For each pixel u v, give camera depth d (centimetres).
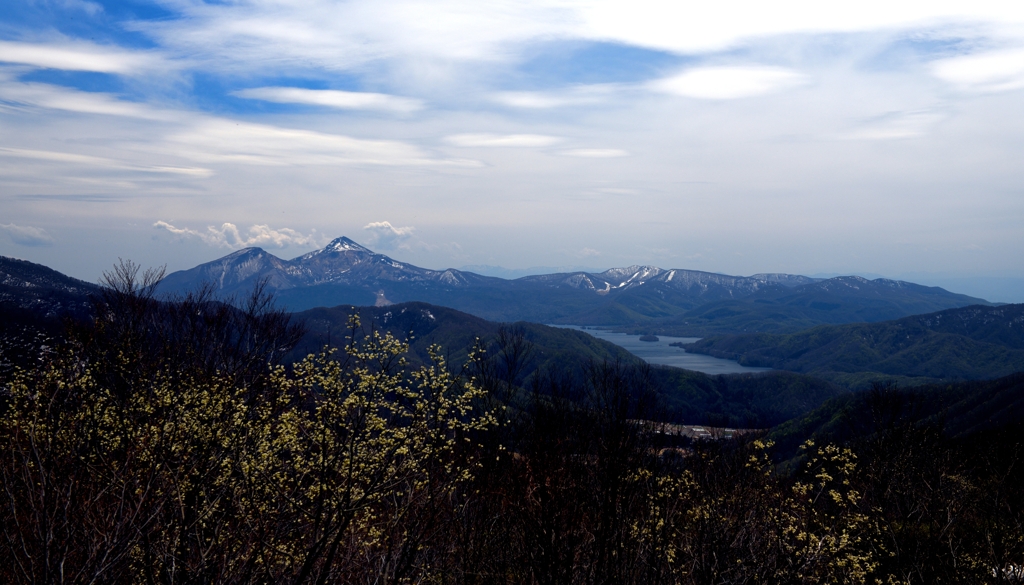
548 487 1295
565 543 1245
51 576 757
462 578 1199
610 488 1317
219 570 872
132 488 860
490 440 1261
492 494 1305
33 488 791
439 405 1002
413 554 962
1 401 965
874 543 1827
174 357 1140
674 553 1435
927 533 1973
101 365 1079
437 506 1023
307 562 830
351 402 912
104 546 797
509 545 1329
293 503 909
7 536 752
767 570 1424
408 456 1002
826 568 1522
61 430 921
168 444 904
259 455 952
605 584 1233
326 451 911
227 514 915
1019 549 1888
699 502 1532
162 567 848
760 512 1538
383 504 1091
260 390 1075
